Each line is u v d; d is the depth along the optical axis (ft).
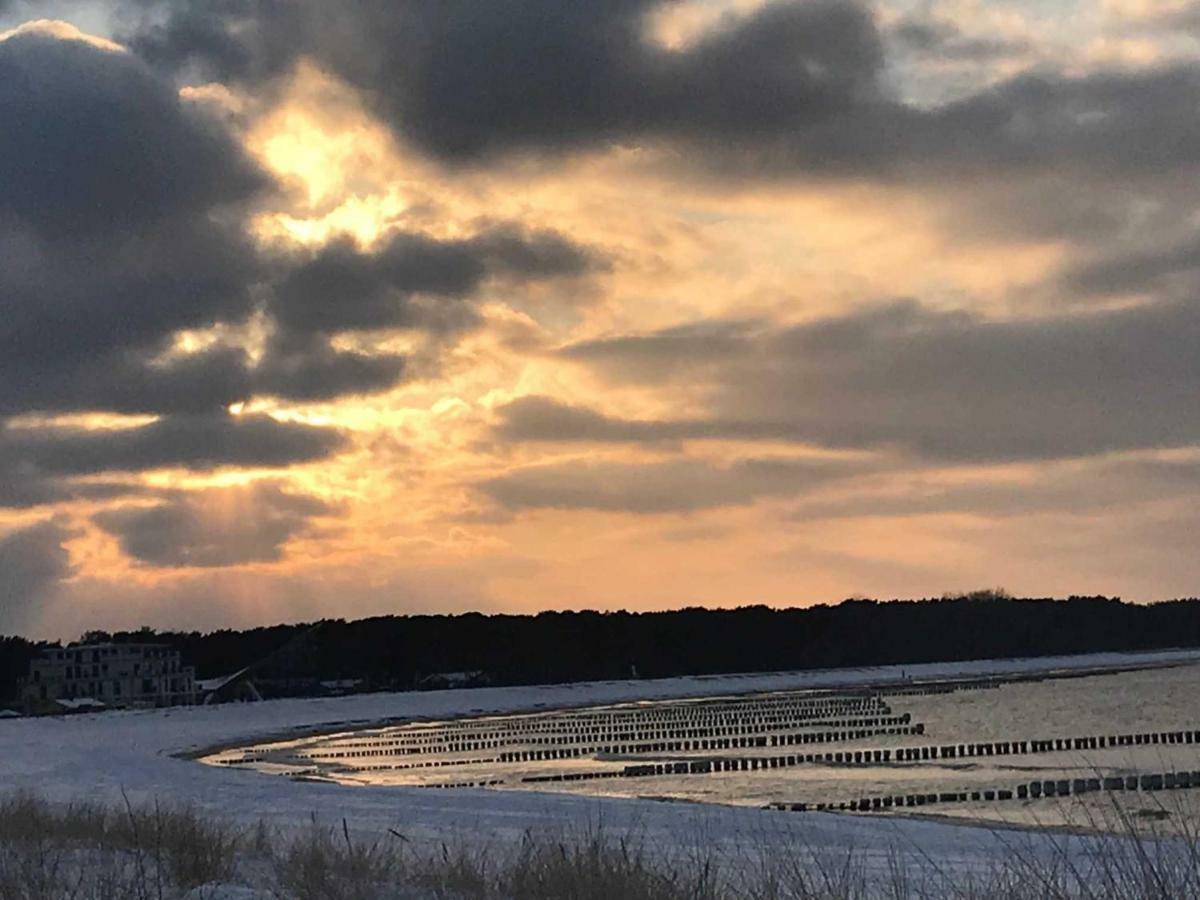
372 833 71.26
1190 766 159.63
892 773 163.22
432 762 220.02
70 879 36.58
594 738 276.21
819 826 83.51
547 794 122.31
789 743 235.81
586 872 34.50
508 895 35.27
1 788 150.20
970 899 32.96
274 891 35.68
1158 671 540.93
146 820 49.96
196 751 257.96
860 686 493.36
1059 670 574.15
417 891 36.09
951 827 82.84
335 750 263.08
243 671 542.98
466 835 74.02
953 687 453.99
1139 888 28.02
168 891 35.47
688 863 39.88
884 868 52.21
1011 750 201.57
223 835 49.08
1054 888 30.71
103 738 305.73
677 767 183.93
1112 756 183.21
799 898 32.99
